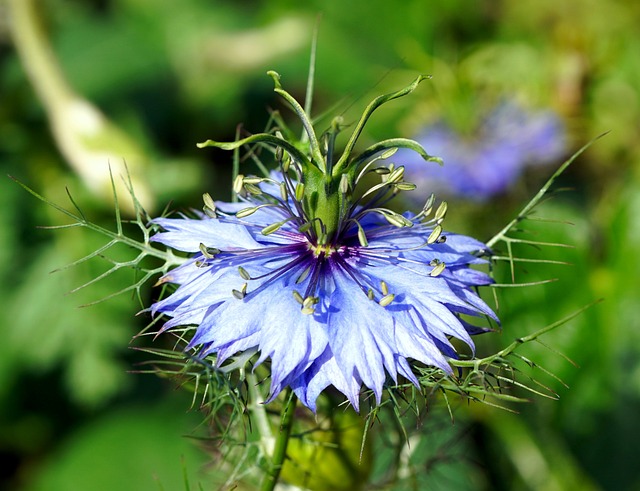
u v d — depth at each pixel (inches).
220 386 7.5
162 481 11.4
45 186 12.1
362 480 8.5
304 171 7.8
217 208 8.2
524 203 12.3
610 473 11.6
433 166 12.5
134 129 12.9
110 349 11.6
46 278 11.7
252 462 8.4
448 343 7.6
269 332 7.5
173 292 8.1
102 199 11.6
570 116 13.1
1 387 11.7
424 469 9.0
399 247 8.0
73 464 11.5
